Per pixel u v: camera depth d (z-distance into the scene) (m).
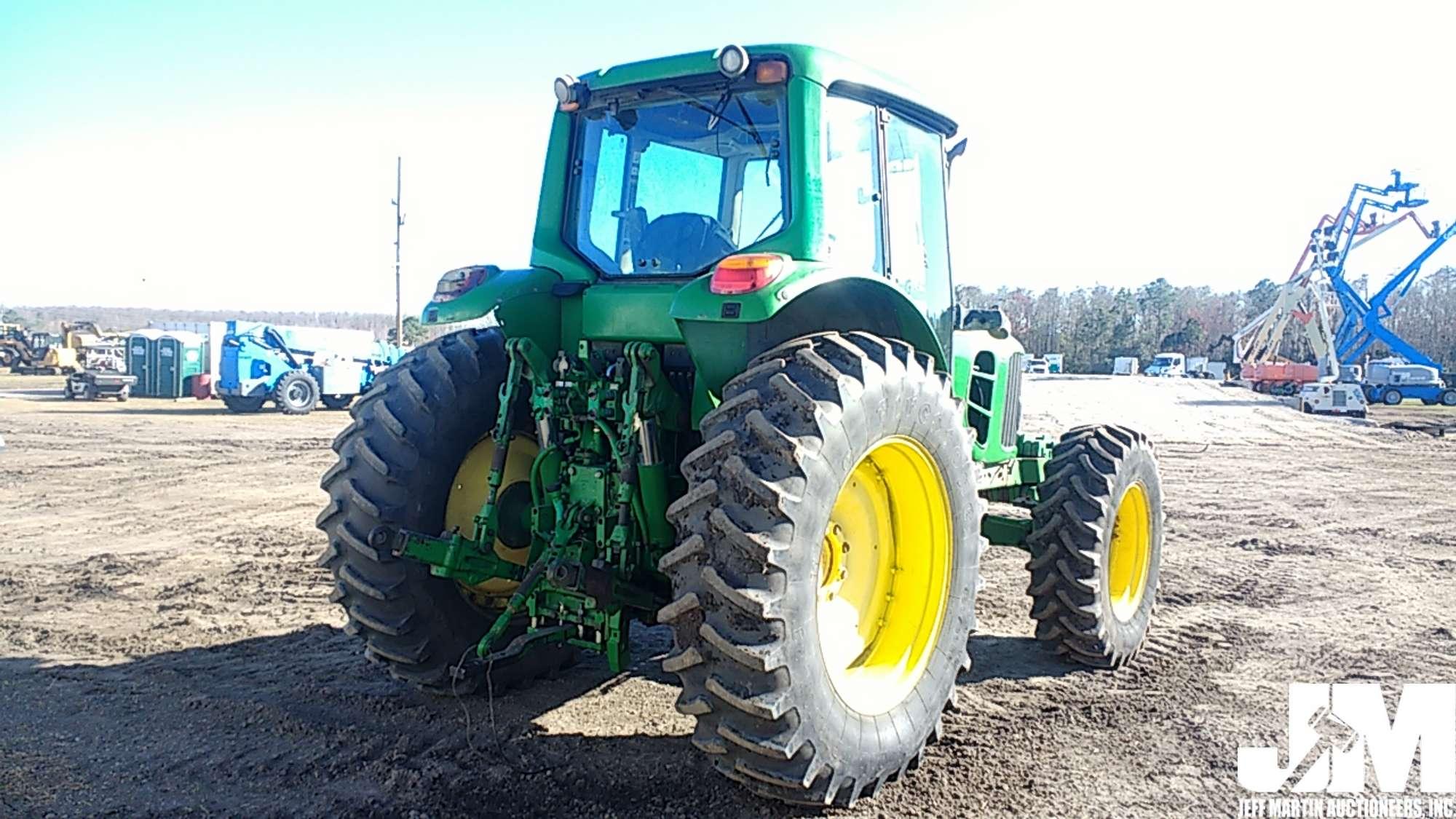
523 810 3.61
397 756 4.03
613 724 4.43
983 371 5.74
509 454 4.56
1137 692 5.13
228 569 7.46
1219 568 8.40
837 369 3.52
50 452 15.53
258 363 24.48
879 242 4.36
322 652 5.43
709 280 3.58
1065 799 3.85
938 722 3.98
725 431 3.40
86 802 3.59
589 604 3.96
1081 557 5.35
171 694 4.72
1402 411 37.88
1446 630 6.41
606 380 4.04
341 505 4.22
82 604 6.41
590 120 4.43
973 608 4.20
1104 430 5.89
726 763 3.39
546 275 4.25
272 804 3.61
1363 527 10.77
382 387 4.38
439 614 4.36
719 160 4.10
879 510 4.09
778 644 3.23
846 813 3.66
